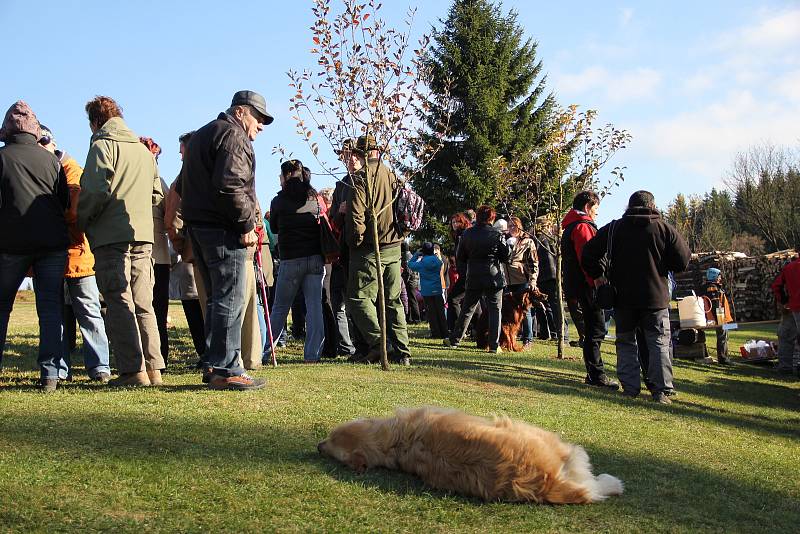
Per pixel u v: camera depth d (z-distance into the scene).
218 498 3.19
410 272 14.63
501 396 6.04
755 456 5.03
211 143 4.92
